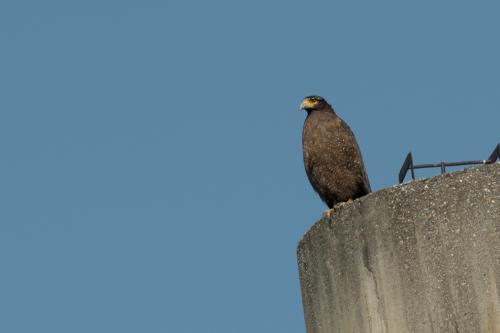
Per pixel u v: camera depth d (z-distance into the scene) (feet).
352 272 46.68
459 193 44.14
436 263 43.57
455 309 42.52
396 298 44.24
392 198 45.70
